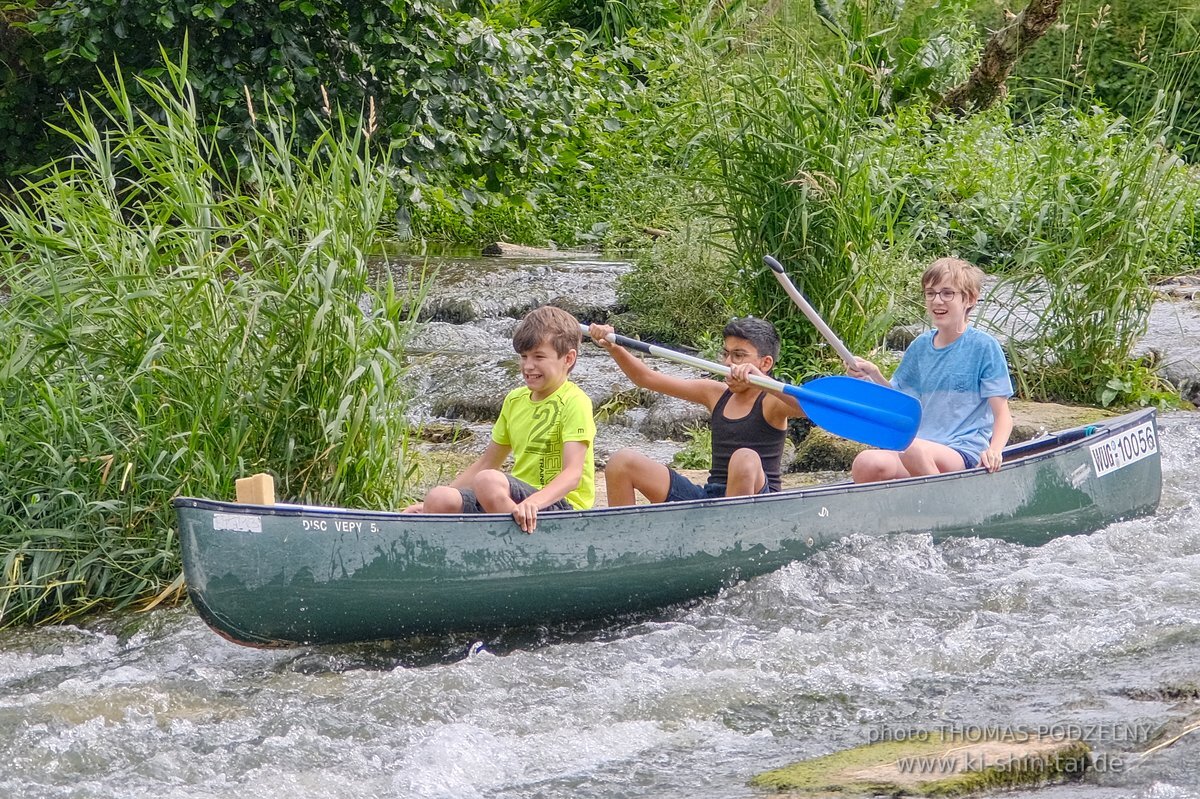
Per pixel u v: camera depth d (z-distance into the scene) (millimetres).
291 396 19547
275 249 20375
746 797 11961
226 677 16094
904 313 31406
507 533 16516
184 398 19703
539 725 14070
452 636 16812
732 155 29547
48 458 19312
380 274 41219
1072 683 14477
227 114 37688
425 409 31641
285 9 36750
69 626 18375
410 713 14539
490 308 38844
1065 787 11859
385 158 21328
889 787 11859
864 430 19250
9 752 13727
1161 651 15141
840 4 45312
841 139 28859
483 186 43406
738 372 18875
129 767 13359
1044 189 33781
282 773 12938
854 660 15594
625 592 17188
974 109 52219
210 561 15242
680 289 35531
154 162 20625
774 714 14227
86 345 19703
